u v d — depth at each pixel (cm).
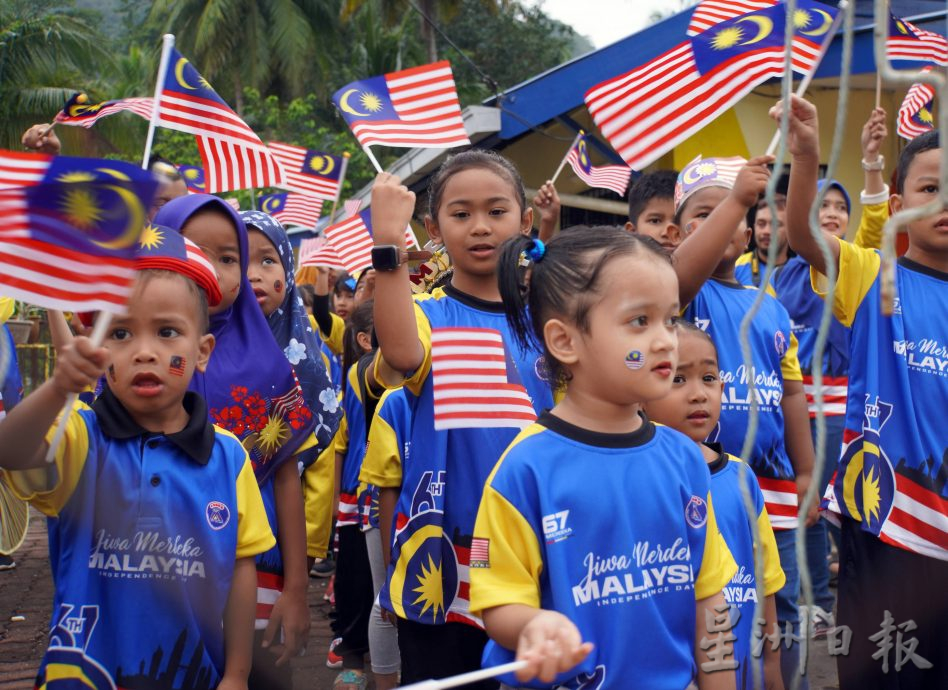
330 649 475
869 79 836
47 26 2444
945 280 313
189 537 258
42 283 211
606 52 962
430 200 330
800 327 516
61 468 249
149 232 270
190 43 3275
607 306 218
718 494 284
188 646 256
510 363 300
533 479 220
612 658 214
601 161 1114
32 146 338
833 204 494
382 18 2850
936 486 301
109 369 257
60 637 248
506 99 1057
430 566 296
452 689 298
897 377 307
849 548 317
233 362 322
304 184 651
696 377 292
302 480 400
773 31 318
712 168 386
